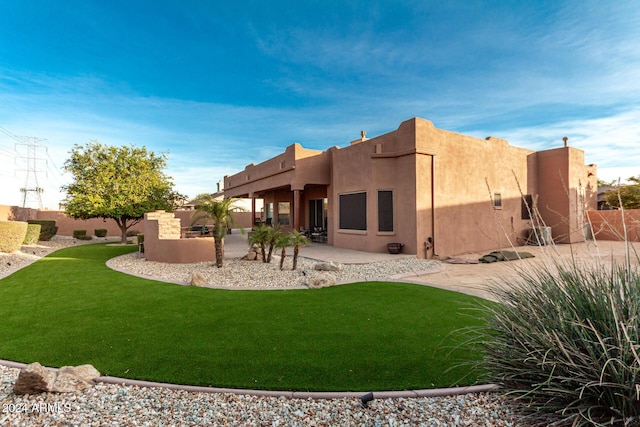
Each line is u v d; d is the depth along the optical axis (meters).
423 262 11.59
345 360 4.09
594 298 2.85
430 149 13.14
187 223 30.70
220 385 3.55
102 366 3.99
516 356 2.99
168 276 9.92
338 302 6.80
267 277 9.59
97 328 5.30
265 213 26.62
